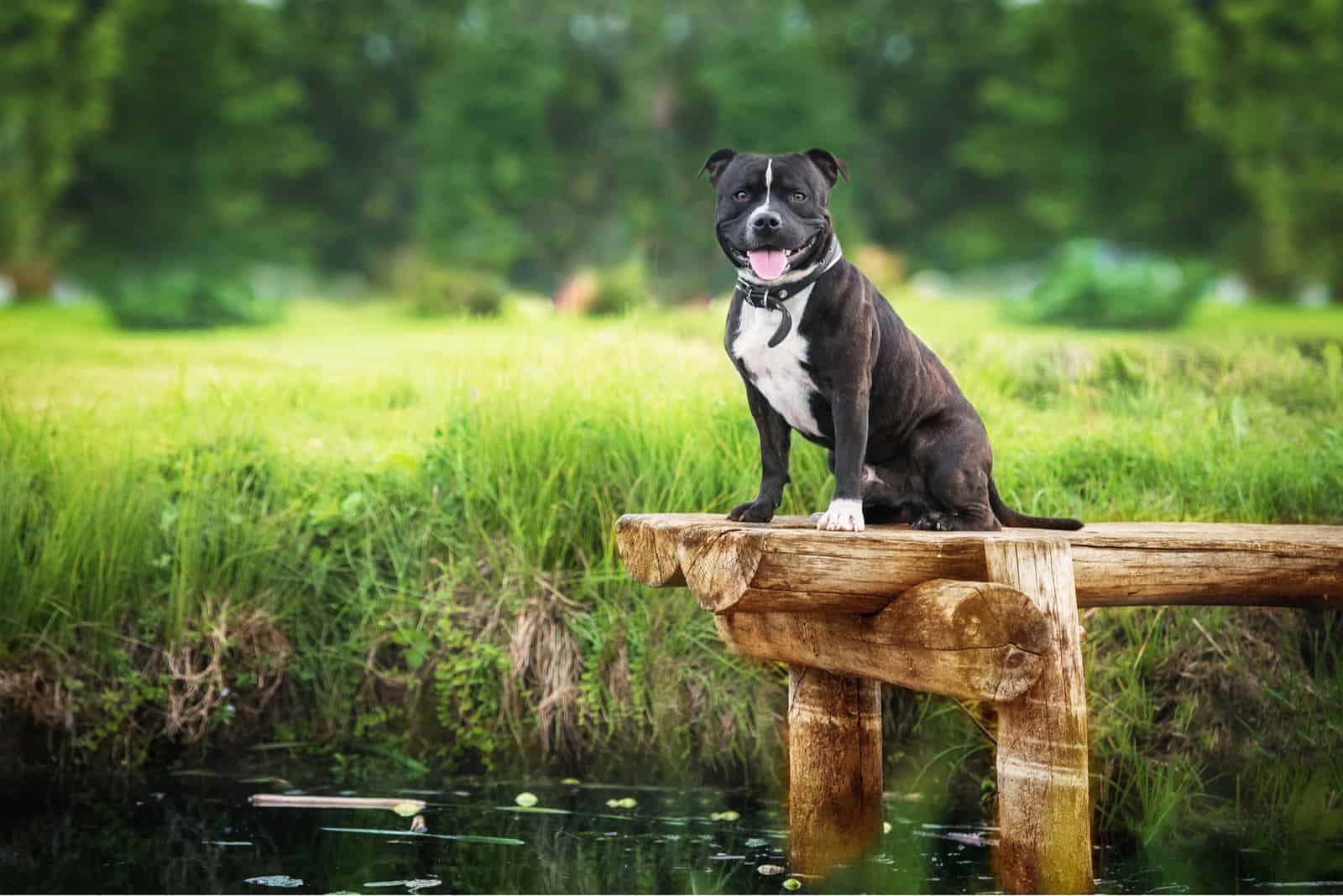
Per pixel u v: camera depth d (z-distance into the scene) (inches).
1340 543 192.1
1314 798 230.8
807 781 198.8
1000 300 968.3
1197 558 186.9
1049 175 1695.4
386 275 1879.9
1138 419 327.9
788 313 182.4
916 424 195.5
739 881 198.7
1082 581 179.8
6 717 258.7
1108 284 768.3
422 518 279.1
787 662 200.4
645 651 257.8
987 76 1974.7
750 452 273.1
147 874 199.6
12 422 293.4
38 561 268.5
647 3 1587.1
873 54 2047.2
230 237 1690.5
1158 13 1545.3
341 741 268.5
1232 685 247.0
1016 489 277.0
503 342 325.1
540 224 1565.0
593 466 274.2
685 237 1427.2
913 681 168.1
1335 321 797.9
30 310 999.6
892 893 193.2
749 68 1493.6
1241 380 355.6
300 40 1955.0
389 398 364.8
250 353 524.4
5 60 1293.1
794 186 183.2
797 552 163.9
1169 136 1621.6
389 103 1985.7
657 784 252.5
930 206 1957.4
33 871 200.7
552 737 260.7
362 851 212.1
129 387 402.6
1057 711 162.6
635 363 300.5
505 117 1519.4
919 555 169.2
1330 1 1133.1
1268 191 1167.0
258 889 193.2
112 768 259.8
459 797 243.4
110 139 1611.7
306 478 290.2
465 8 2005.4
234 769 260.7
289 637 272.7
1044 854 162.2
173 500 284.8
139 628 269.6
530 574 266.2
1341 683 242.4
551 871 202.7
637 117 1577.3
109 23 1408.7
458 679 263.1
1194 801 231.3
